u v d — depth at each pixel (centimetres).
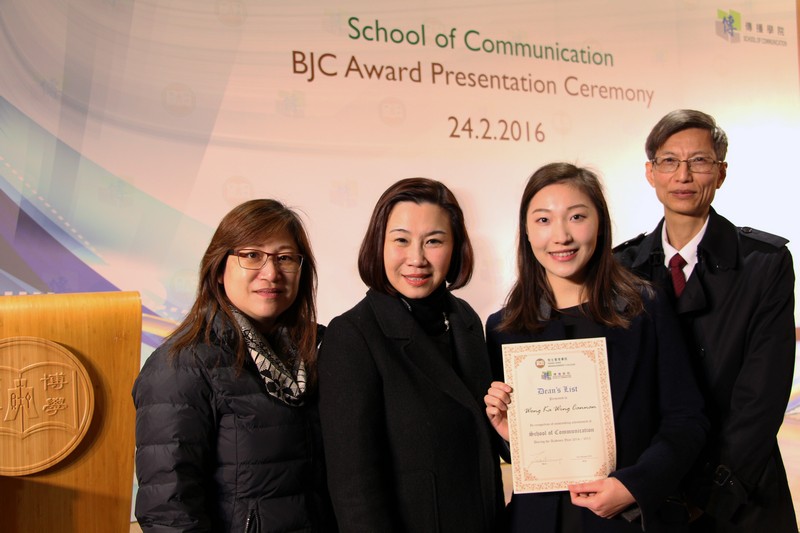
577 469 142
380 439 134
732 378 183
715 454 179
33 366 133
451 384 138
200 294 146
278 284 145
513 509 149
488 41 332
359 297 303
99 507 140
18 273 244
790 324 182
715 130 191
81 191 254
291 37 290
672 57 380
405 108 312
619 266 155
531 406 144
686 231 193
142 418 134
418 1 316
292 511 136
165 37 268
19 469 131
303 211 292
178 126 270
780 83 412
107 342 142
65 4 252
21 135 246
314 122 294
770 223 408
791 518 186
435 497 132
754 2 405
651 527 141
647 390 146
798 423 397
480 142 329
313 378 148
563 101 350
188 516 128
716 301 185
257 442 136
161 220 267
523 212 156
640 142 370
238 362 139
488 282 330
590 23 357
